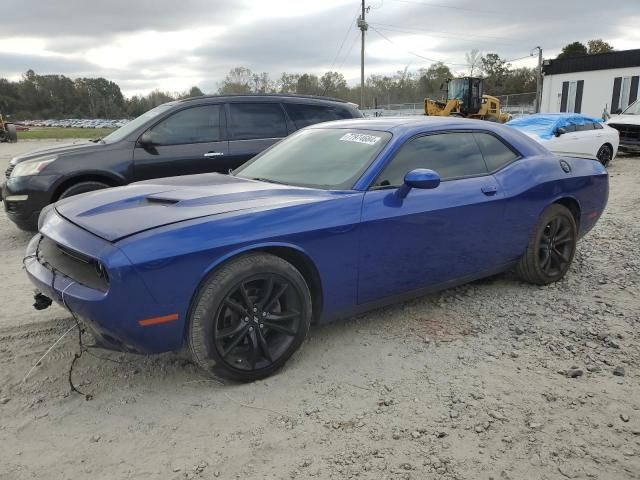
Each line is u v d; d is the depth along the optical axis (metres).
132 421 2.81
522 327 3.91
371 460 2.48
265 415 2.85
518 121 13.48
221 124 7.04
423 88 68.12
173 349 2.91
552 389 3.07
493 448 2.56
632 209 8.23
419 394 3.04
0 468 2.46
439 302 4.40
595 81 29.00
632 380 3.16
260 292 3.12
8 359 3.47
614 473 2.39
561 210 4.68
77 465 2.48
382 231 3.48
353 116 7.98
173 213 3.01
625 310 4.20
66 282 2.89
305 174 3.82
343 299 3.46
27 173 6.26
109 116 123.12
